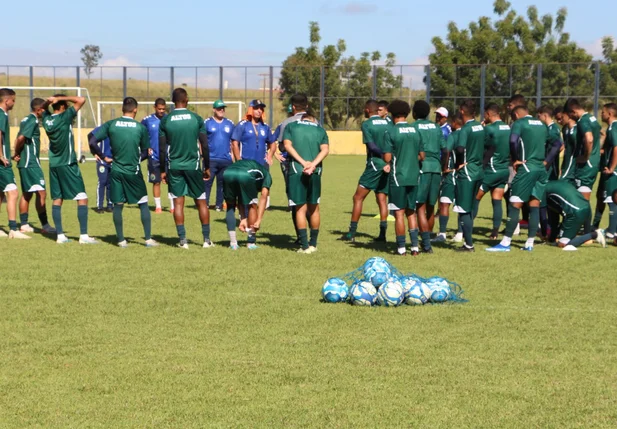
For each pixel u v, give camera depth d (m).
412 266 9.86
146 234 11.23
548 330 6.75
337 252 10.89
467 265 9.98
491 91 46.06
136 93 48.44
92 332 6.61
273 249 11.14
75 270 9.39
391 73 46.75
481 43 53.94
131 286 8.49
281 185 23.83
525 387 5.27
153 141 15.47
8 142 11.84
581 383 5.36
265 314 7.26
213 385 5.28
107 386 5.25
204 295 8.05
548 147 12.23
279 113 47.31
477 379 5.43
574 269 9.76
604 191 12.20
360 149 45.84
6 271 9.28
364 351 6.09
